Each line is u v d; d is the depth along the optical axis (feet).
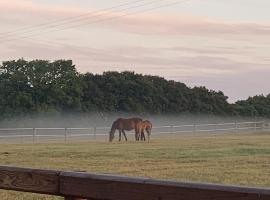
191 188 10.02
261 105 284.61
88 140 139.03
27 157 71.20
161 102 259.60
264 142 107.34
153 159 67.72
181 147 93.04
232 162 62.95
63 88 224.33
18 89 215.92
